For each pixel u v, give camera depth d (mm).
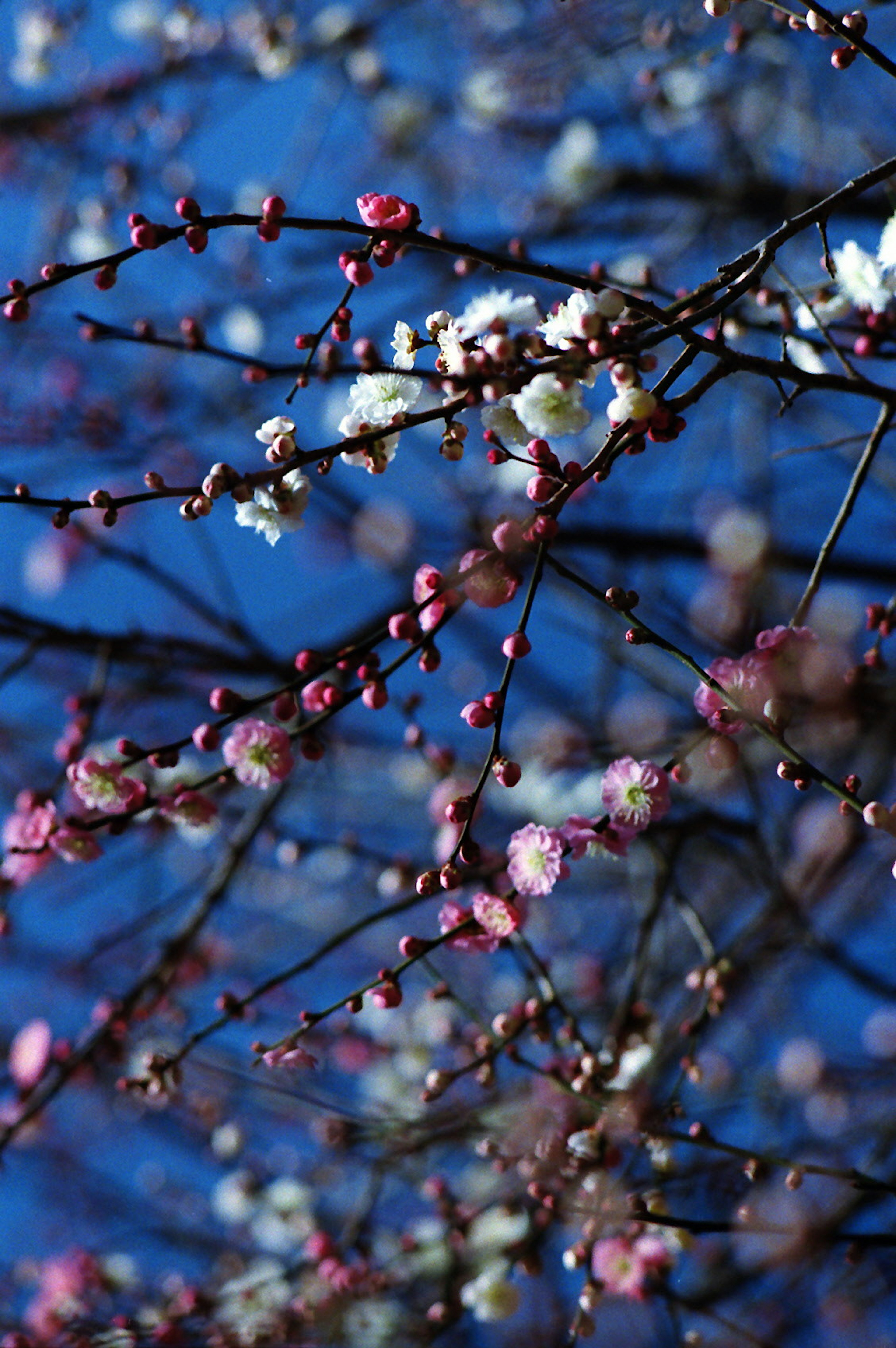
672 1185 3613
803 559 6020
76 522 5281
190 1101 5789
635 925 5973
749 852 5402
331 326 2707
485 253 2426
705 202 6688
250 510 2562
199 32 7176
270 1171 5969
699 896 6176
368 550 6980
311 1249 4289
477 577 2506
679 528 6324
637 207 7090
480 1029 4324
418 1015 5672
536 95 7180
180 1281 5113
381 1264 4668
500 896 2701
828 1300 4668
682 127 7078
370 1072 5551
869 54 2691
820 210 2531
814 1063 5762
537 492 2398
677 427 2445
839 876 5645
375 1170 4320
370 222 2451
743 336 3594
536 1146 3314
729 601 5961
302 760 6039
